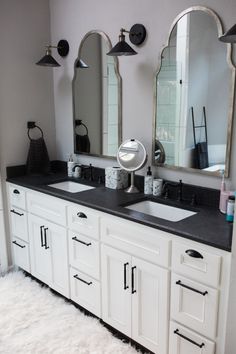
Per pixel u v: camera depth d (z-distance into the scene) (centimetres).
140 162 229
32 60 286
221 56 185
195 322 162
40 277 265
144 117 232
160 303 176
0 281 275
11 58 273
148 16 216
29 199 259
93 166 278
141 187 240
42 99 299
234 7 176
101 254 205
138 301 188
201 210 194
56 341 206
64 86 292
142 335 190
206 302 156
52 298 251
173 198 218
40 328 217
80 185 269
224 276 147
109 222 195
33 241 264
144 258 179
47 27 291
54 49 294
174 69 208
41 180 273
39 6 282
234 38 154
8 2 263
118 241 192
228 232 158
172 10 203
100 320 224
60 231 233
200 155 205
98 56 254
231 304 146
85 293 224
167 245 166
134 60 230
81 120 281
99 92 259
